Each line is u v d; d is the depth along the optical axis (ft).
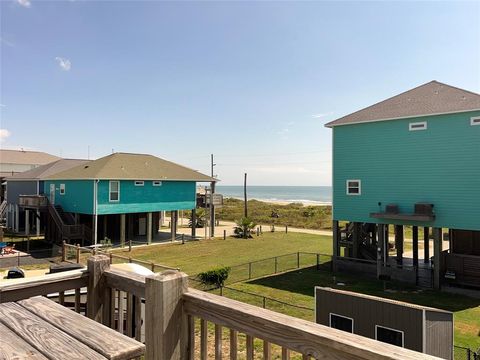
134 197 78.33
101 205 73.46
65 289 8.66
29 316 6.97
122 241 76.54
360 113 56.34
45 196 81.46
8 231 96.53
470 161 45.06
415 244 57.72
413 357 3.95
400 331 23.02
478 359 24.30
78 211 76.48
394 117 50.24
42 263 57.67
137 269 25.77
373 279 50.80
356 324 25.20
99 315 8.89
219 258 65.21
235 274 52.85
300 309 36.70
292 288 45.44
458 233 52.70
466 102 46.52
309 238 92.02
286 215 143.74
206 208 93.50
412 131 49.55
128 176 76.69
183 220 136.98
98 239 82.28
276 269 55.57
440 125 47.29
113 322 8.95
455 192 46.14
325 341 4.70
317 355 4.80
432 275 48.42
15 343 5.74
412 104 52.49
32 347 5.60
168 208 84.23
